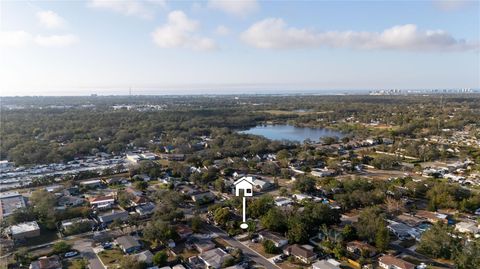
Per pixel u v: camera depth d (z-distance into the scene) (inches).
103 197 4564.5
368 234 3134.8
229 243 3307.1
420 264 2847.0
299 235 3201.3
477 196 4175.7
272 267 2876.5
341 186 4810.5
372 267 2797.7
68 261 3006.9
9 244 3223.4
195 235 3484.3
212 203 4503.0
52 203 4138.8
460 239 3043.8
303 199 4426.7
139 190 4968.0
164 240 3260.3
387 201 4138.8
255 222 3695.9
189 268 2869.1
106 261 2989.7
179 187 5132.9
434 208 4013.3
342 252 2965.1
